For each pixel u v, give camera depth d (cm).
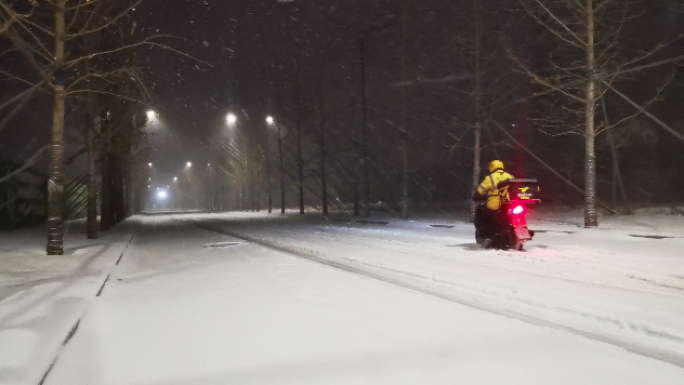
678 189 2238
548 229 1616
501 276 828
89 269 1026
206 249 1451
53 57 1234
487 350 480
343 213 3681
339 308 650
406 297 699
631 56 1966
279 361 470
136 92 1720
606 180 2492
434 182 3788
